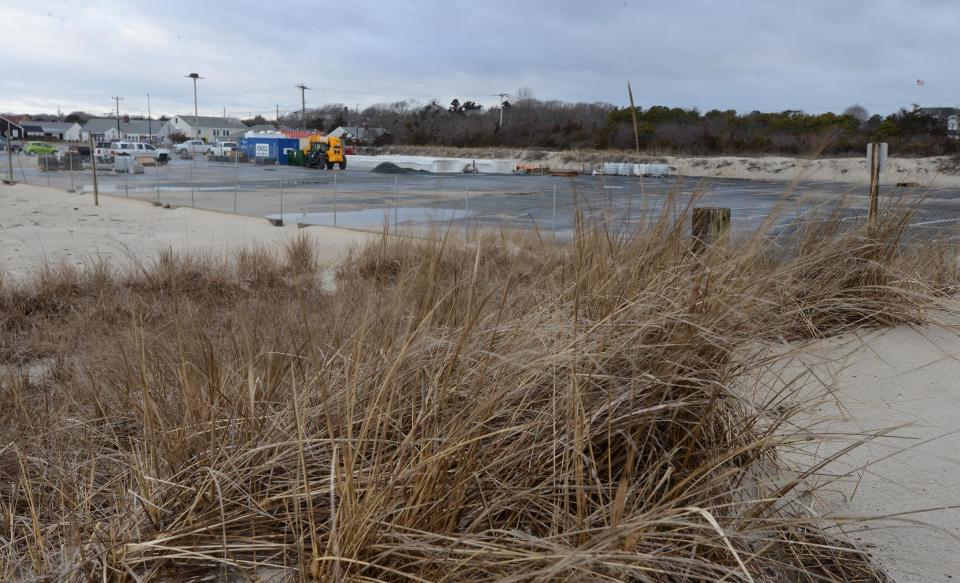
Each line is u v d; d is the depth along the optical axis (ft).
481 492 5.73
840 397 9.77
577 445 5.55
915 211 15.25
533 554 4.86
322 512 6.24
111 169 154.51
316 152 178.50
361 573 5.30
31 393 11.89
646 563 5.24
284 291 21.79
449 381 6.72
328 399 7.27
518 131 182.91
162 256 27.37
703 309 7.14
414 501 5.70
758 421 8.05
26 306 20.58
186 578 5.82
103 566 5.59
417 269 8.14
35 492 7.72
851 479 7.77
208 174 144.77
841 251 12.42
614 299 7.65
